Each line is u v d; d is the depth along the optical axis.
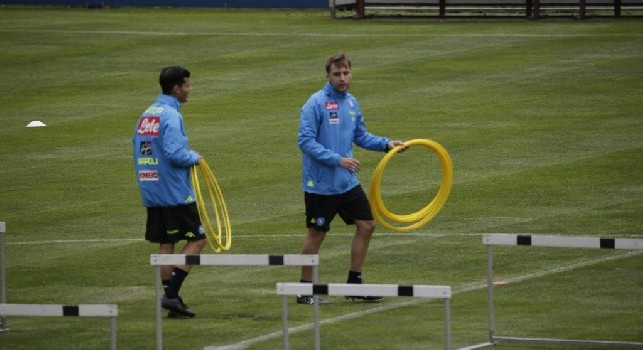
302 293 30.16
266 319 37.41
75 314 29.56
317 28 109.50
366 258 46.16
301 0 133.38
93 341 35.09
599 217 51.88
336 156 39.16
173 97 38.25
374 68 89.12
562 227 50.31
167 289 37.66
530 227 50.56
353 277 40.41
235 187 60.09
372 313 38.12
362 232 40.06
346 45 99.00
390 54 94.38
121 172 63.81
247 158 66.00
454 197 56.59
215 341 34.75
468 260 45.50
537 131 70.00
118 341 34.97
